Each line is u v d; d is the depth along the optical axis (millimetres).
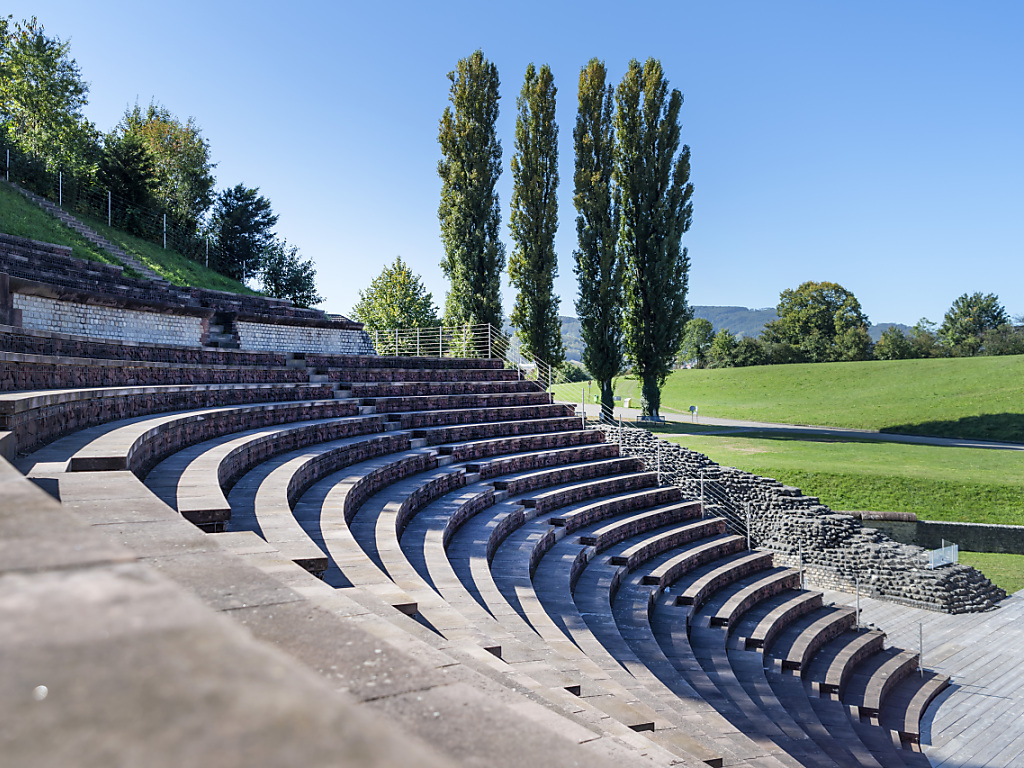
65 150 41719
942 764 15961
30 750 674
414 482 16047
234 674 965
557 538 18297
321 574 6348
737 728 11211
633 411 65500
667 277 52438
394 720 1878
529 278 45375
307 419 18062
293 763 693
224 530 6773
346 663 2146
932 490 35219
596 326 49406
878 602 27812
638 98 51312
